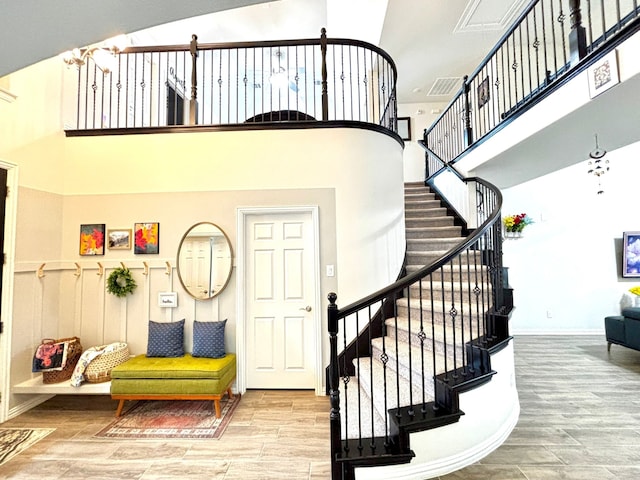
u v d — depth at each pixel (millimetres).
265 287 3695
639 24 2088
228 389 3346
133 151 3736
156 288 3654
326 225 3660
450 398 2205
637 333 4344
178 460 2352
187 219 3691
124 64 5207
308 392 3545
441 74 6738
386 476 2066
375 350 3270
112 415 3061
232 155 3719
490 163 4199
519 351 5004
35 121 3373
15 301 3119
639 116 2762
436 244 4371
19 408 3104
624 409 3033
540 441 2504
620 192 6234
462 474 2131
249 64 6895
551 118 2918
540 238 6195
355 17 5664
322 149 3717
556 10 5141
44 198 3461
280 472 2207
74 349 3283
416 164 7668
